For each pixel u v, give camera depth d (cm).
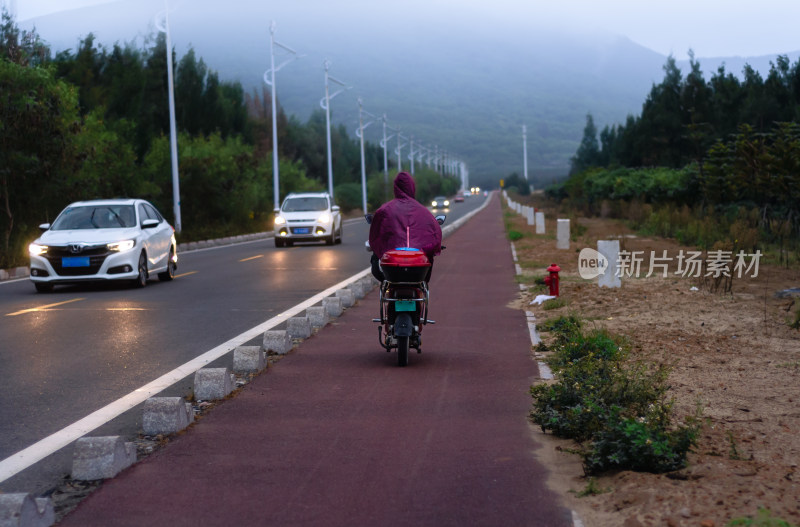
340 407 699
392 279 866
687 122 4256
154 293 1627
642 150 4616
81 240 1680
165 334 1112
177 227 3691
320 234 3152
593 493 480
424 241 897
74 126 2639
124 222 1786
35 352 995
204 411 690
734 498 447
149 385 803
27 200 2681
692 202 3662
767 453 548
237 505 471
